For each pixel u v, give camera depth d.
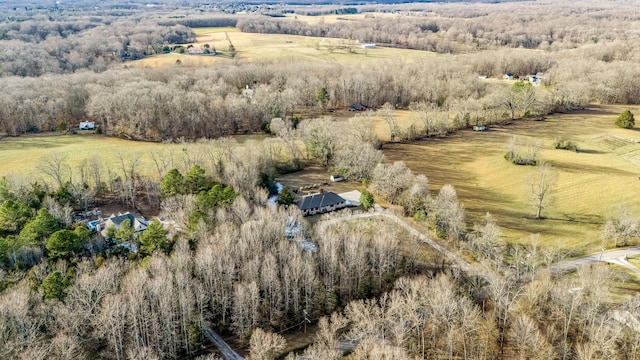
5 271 91.31
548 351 74.94
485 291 94.06
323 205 128.00
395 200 132.12
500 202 133.25
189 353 82.31
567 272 99.50
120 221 114.31
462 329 78.62
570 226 119.50
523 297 88.19
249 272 89.38
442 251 108.50
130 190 130.38
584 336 79.62
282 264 94.19
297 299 89.69
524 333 76.06
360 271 94.75
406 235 114.06
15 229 107.69
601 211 125.38
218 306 90.00
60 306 79.00
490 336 79.88
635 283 94.69
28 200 119.50
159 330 81.12
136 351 75.56
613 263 102.56
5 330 73.25
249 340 83.19
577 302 81.38
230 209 112.12
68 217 112.94
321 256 97.69
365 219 122.06
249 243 96.50
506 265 103.50
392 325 81.94
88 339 78.69
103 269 85.31
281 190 137.88
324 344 78.94
